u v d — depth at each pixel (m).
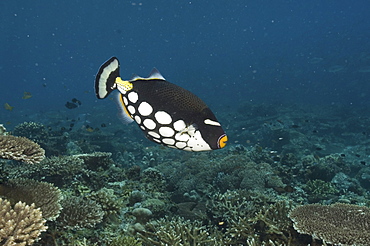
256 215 5.80
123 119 1.70
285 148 17.83
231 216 6.41
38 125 13.80
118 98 1.68
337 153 16.28
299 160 14.53
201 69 64.31
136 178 9.72
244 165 10.93
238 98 47.06
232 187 9.91
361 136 21.64
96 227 5.74
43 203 4.52
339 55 52.59
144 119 1.64
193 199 8.68
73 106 14.70
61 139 14.20
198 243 5.29
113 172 9.60
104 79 1.61
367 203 9.29
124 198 7.83
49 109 50.34
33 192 4.70
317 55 57.56
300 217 4.86
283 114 28.64
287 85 50.28
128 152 17.53
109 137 17.70
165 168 13.08
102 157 9.50
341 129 23.52
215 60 81.62
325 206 5.29
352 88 42.34
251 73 59.03
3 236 2.99
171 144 1.63
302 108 32.16
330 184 10.76
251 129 24.50
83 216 5.06
